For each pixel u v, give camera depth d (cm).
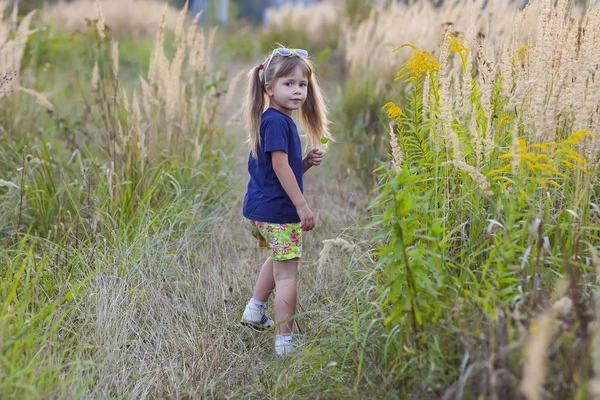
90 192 531
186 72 755
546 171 327
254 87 406
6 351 316
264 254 514
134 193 522
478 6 537
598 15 379
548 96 374
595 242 355
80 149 671
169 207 517
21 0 1252
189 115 651
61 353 352
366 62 834
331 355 355
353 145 727
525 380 207
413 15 812
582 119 332
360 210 577
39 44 841
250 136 405
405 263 295
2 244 479
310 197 656
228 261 507
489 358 262
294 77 390
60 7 1786
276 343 389
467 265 331
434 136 371
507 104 382
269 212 392
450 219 365
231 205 602
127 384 349
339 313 382
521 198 311
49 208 509
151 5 2039
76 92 920
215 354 379
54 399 309
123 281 423
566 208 344
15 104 671
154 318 418
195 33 642
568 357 245
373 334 338
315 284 452
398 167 357
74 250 448
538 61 372
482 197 358
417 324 304
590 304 281
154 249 471
